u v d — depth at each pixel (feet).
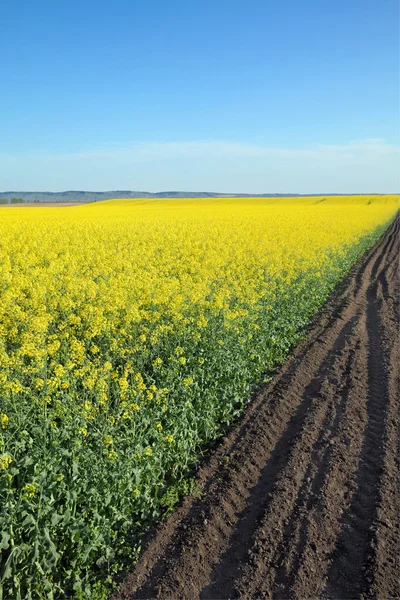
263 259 66.33
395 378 35.88
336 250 88.12
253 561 18.98
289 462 25.23
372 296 66.59
